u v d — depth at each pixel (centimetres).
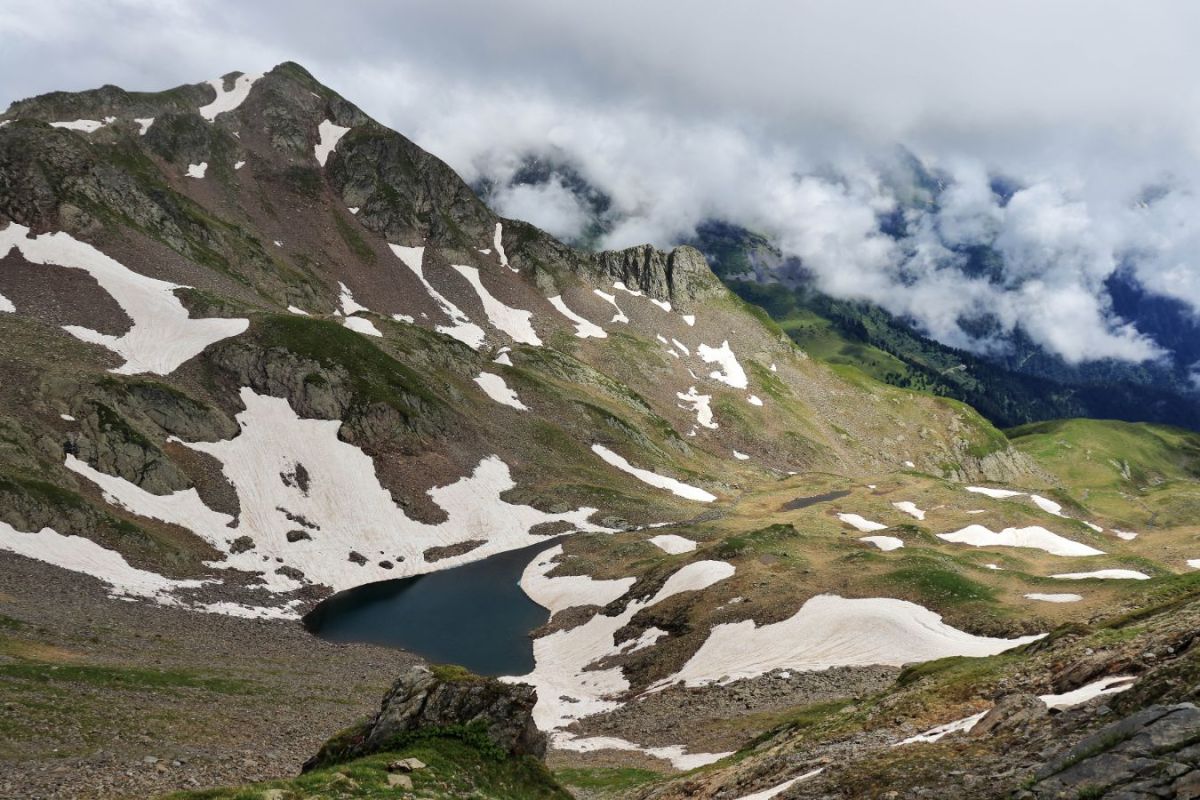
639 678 7644
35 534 8756
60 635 6109
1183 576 6519
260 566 10988
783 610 7850
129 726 3888
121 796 2858
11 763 3075
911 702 2962
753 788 2630
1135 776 1392
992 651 6219
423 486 14375
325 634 9425
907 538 12194
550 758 5388
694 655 7600
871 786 1952
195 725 4203
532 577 12000
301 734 4553
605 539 13025
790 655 6981
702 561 9594
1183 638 2166
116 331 14262
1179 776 1323
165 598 8769
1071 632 3225
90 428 11150
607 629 9225
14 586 7369
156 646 6762
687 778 3422
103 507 10125
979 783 1712
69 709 3931
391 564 12212
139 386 12500
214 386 14112
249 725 4509
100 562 8925
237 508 12000
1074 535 14875
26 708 3791
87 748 3419
